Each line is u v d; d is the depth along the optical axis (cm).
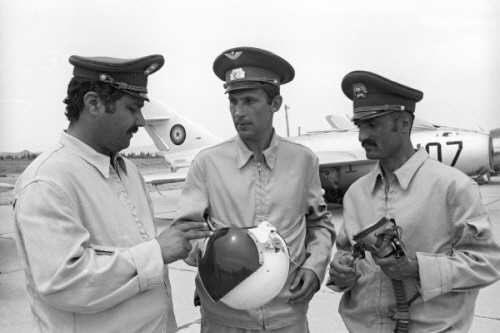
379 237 170
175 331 197
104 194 164
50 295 142
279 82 212
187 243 162
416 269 172
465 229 175
